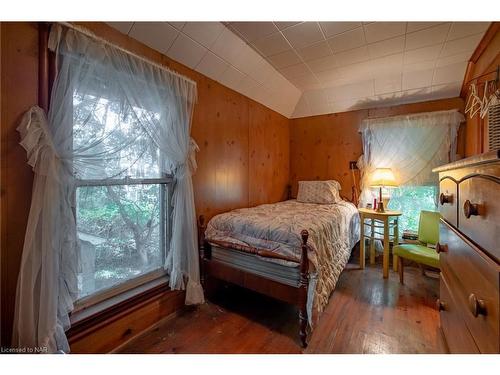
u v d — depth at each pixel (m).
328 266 1.92
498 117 1.80
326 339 1.66
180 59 2.06
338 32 2.06
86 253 1.50
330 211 2.60
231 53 2.30
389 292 2.35
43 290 1.20
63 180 1.29
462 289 1.02
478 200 0.88
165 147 1.84
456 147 2.88
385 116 3.34
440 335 1.68
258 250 1.82
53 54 1.28
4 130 1.15
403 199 3.21
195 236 2.06
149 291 1.79
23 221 1.21
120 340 1.59
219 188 2.58
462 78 2.68
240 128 2.91
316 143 3.88
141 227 1.81
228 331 1.78
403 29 2.01
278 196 3.80
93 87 1.43
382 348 1.56
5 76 1.15
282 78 3.06
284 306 2.14
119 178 1.62
